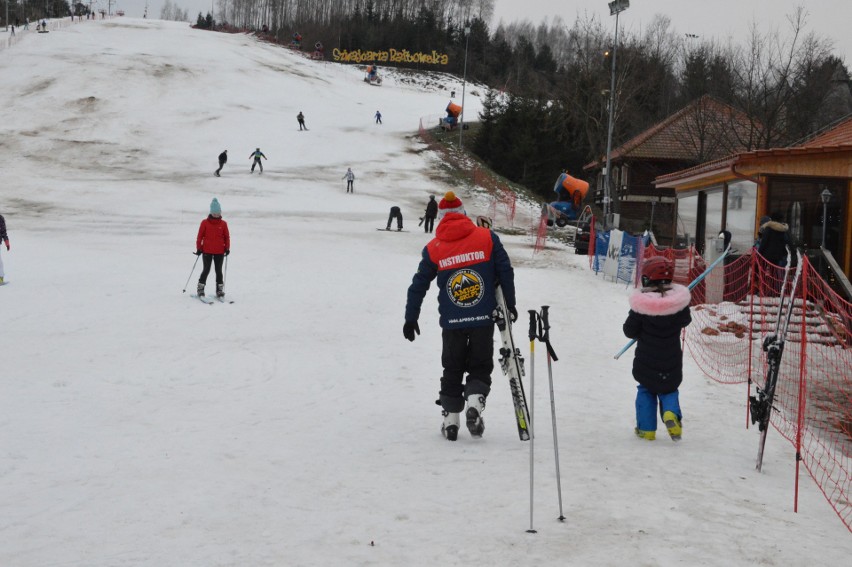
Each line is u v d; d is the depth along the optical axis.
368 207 38.62
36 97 58.62
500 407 7.73
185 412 7.23
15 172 41.44
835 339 12.34
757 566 3.88
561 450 6.08
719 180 18.11
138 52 78.25
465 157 54.94
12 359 9.42
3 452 5.79
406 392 8.35
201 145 51.16
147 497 4.82
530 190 54.34
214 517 4.48
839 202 16.19
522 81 102.31
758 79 38.78
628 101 49.78
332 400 7.89
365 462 5.68
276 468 5.49
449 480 5.25
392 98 80.25
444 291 6.36
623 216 46.38
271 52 95.81
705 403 8.22
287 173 45.69
